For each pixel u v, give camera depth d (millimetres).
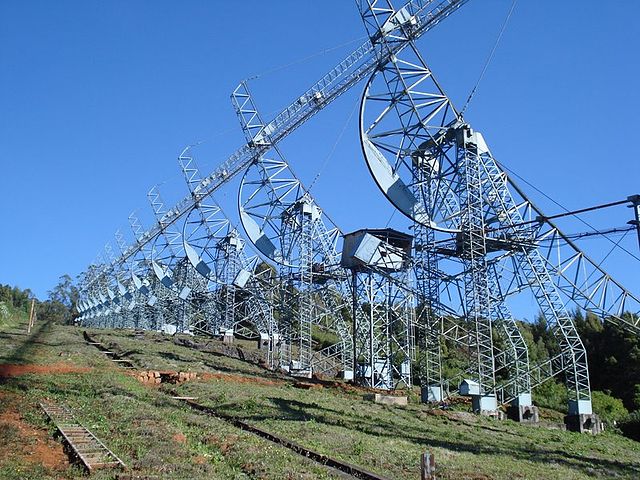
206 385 33000
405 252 46281
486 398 37812
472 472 16969
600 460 24234
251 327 78938
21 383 27797
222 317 73312
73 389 27750
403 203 36156
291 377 48688
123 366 42750
